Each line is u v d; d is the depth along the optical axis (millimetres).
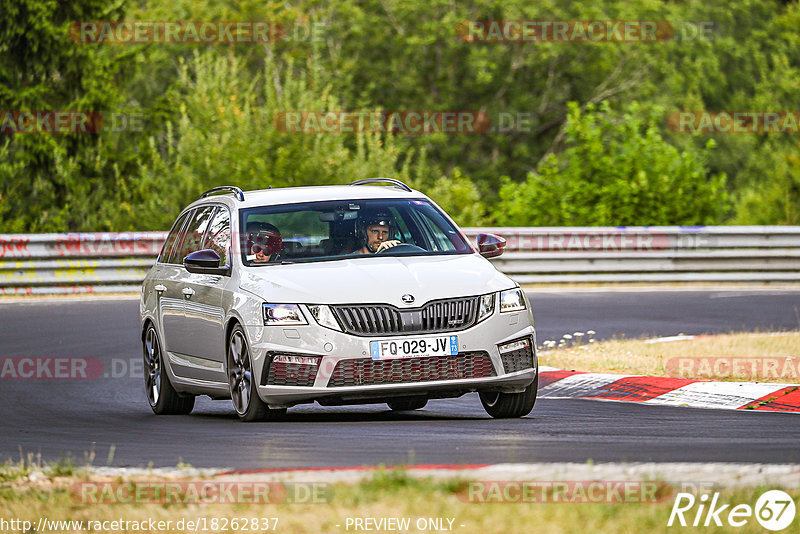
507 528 17953
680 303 67250
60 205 116375
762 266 78750
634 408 34562
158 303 38469
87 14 123562
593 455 25203
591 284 77938
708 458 24688
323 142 96438
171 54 160625
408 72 166125
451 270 32312
